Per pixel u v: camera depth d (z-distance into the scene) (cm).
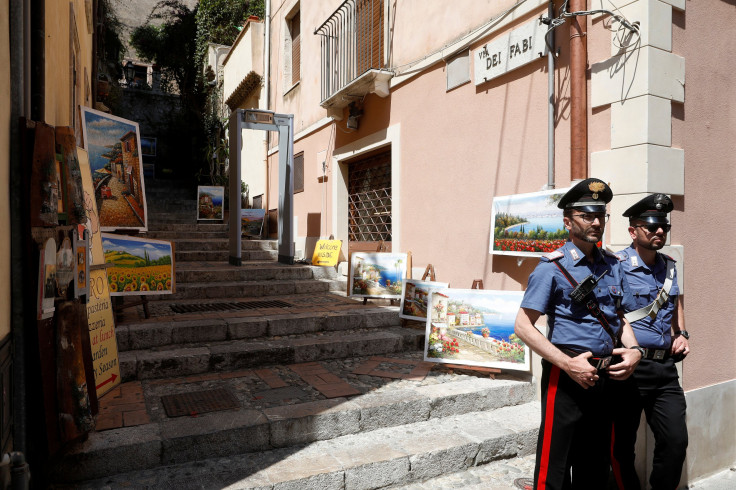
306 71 951
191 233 1022
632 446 296
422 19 603
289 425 329
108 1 1644
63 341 272
